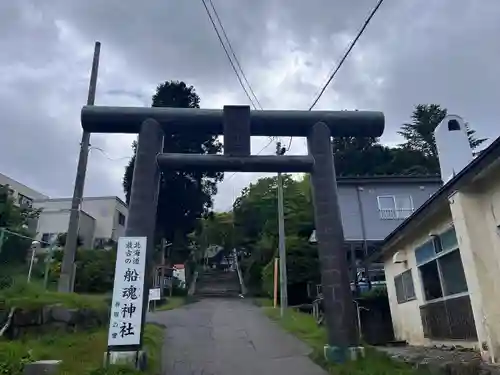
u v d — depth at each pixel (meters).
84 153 14.27
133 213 7.77
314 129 8.85
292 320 15.03
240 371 7.81
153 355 8.45
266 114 8.80
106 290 23.69
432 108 40.28
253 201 35.53
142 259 7.43
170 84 32.53
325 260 7.96
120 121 8.55
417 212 10.18
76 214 13.55
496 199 7.91
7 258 15.45
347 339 7.60
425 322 11.54
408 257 12.58
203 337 11.80
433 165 34.66
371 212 23.25
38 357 7.06
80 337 9.02
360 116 8.98
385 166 34.91
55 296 10.48
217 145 28.95
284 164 8.55
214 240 43.59
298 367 8.01
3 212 20.31
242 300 28.59
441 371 6.73
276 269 22.58
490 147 6.85
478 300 7.83
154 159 8.27
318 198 8.38
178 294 31.86
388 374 6.74
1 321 8.46
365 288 19.72
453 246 9.73
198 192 31.14
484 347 7.73
